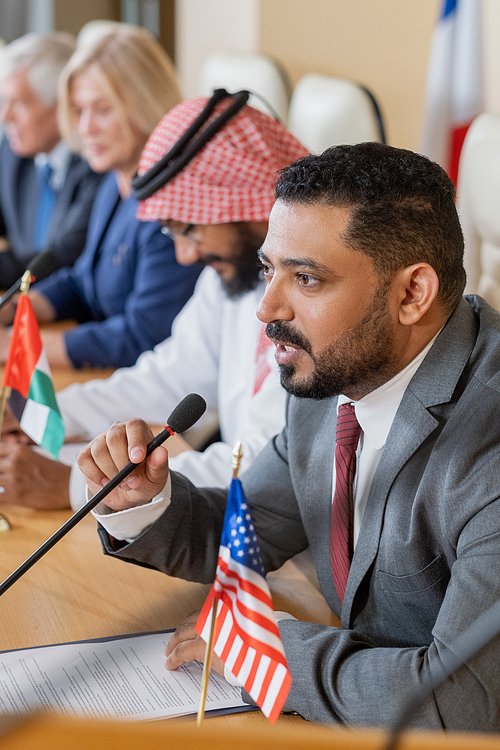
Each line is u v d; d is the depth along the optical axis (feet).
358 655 4.30
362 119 9.66
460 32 12.91
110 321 10.96
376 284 4.28
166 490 5.30
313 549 5.39
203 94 13.76
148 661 4.79
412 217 4.24
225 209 7.45
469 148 7.71
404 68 13.78
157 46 11.71
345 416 5.05
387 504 4.65
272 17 13.43
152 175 7.57
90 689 4.51
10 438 8.05
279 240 4.32
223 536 4.09
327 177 4.24
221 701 4.47
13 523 6.57
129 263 11.59
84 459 5.12
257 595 3.99
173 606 5.41
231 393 8.79
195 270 10.89
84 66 11.31
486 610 3.93
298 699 4.30
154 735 1.99
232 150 7.42
